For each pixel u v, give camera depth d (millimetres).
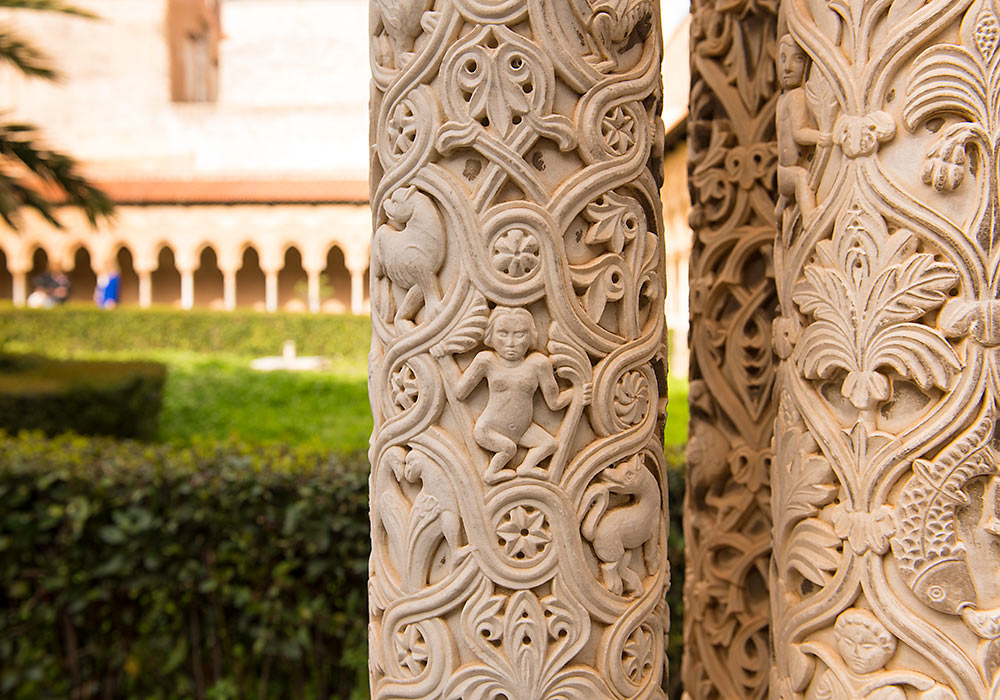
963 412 1035
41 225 19312
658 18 1239
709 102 1951
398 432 1194
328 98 22031
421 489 1202
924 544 1055
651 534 1222
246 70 21953
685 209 13055
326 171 21312
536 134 1111
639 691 1208
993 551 1046
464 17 1112
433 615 1177
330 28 21953
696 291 1974
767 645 1829
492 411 1126
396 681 1219
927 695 1053
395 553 1214
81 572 3010
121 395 7875
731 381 1895
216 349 17094
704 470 1927
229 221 19531
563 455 1143
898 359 1062
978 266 1029
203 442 3568
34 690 3074
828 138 1127
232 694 3066
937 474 1047
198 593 3062
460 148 1134
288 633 3018
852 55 1094
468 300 1128
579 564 1154
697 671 1952
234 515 2977
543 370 1125
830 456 1135
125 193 19469
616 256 1171
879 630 1084
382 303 1232
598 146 1143
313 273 19594
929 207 1044
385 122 1197
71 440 3684
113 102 21250
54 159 7254
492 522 1137
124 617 3061
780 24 1223
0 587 3082
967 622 1044
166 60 21266
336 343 17250
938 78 1032
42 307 16922
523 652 1143
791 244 1204
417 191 1157
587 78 1131
